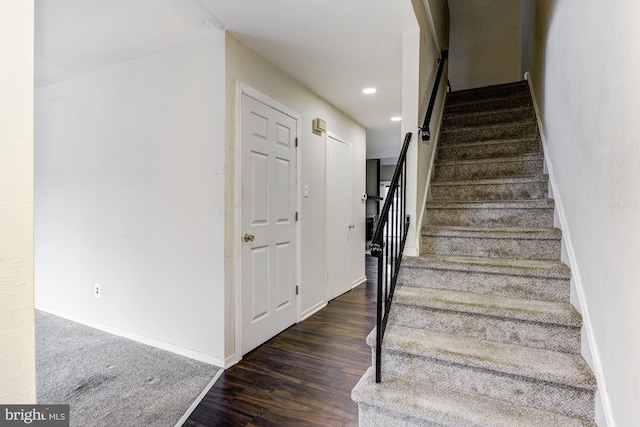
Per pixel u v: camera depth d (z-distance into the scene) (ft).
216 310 7.82
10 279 1.37
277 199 9.78
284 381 7.18
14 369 1.39
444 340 5.71
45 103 10.99
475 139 10.92
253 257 8.77
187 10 6.82
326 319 11.24
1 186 1.34
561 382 4.51
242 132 8.26
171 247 8.45
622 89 3.74
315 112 11.92
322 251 12.57
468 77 16.46
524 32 12.91
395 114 14.48
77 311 10.47
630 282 3.49
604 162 4.28
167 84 8.46
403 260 7.15
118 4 6.63
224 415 6.00
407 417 4.87
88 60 9.07
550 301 6.00
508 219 8.04
